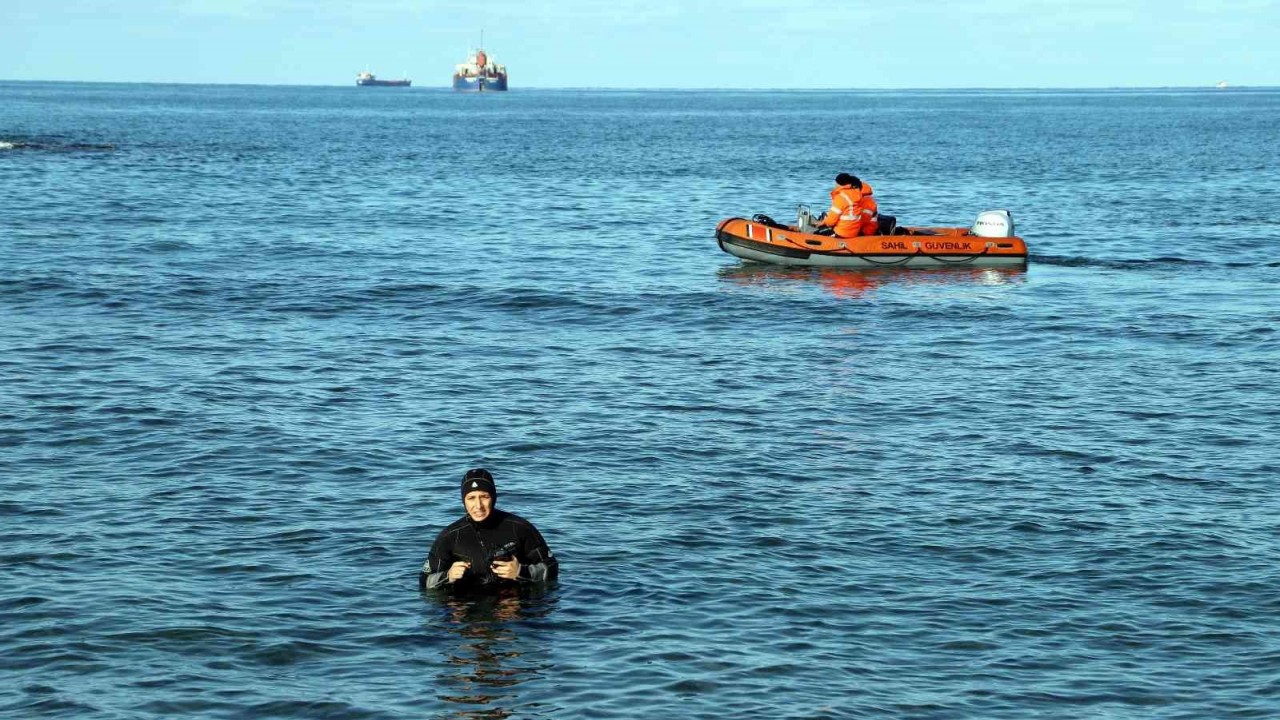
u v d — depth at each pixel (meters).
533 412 15.52
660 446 14.05
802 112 169.75
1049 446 14.10
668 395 16.47
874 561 10.60
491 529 9.98
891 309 22.84
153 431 14.36
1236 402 16.12
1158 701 8.19
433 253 29.45
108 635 9.02
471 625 9.27
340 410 15.49
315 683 8.38
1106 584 10.10
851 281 25.86
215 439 14.08
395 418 15.15
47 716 7.90
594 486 12.58
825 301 23.58
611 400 16.19
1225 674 8.56
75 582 9.95
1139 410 15.71
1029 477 12.94
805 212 28.28
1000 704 8.14
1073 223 36.78
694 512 11.80
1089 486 12.62
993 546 10.95
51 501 11.88
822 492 12.44
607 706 8.09
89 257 27.25
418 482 12.69
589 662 8.70
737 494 12.34
